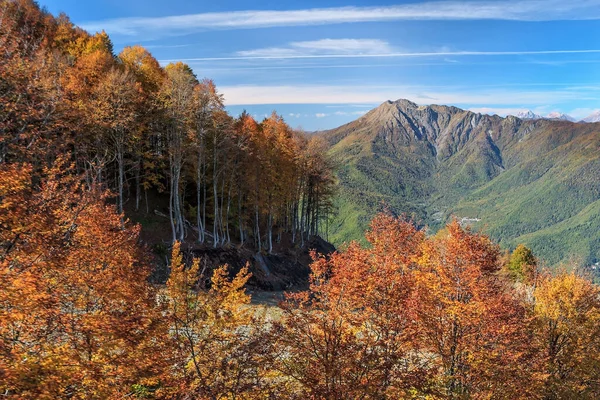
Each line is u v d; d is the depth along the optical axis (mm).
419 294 17625
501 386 17297
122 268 13852
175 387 12352
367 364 13312
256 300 37125
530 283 32688
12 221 10555
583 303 24875
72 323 10477
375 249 23453
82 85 33438
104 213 15672
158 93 38438
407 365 14719
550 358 23078
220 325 13898
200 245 41812
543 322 25141
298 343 13789
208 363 12992
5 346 9086
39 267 10555
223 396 12383
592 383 24781
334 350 13320
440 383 16828
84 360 10406
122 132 34938
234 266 42406
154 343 12664
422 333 16938
